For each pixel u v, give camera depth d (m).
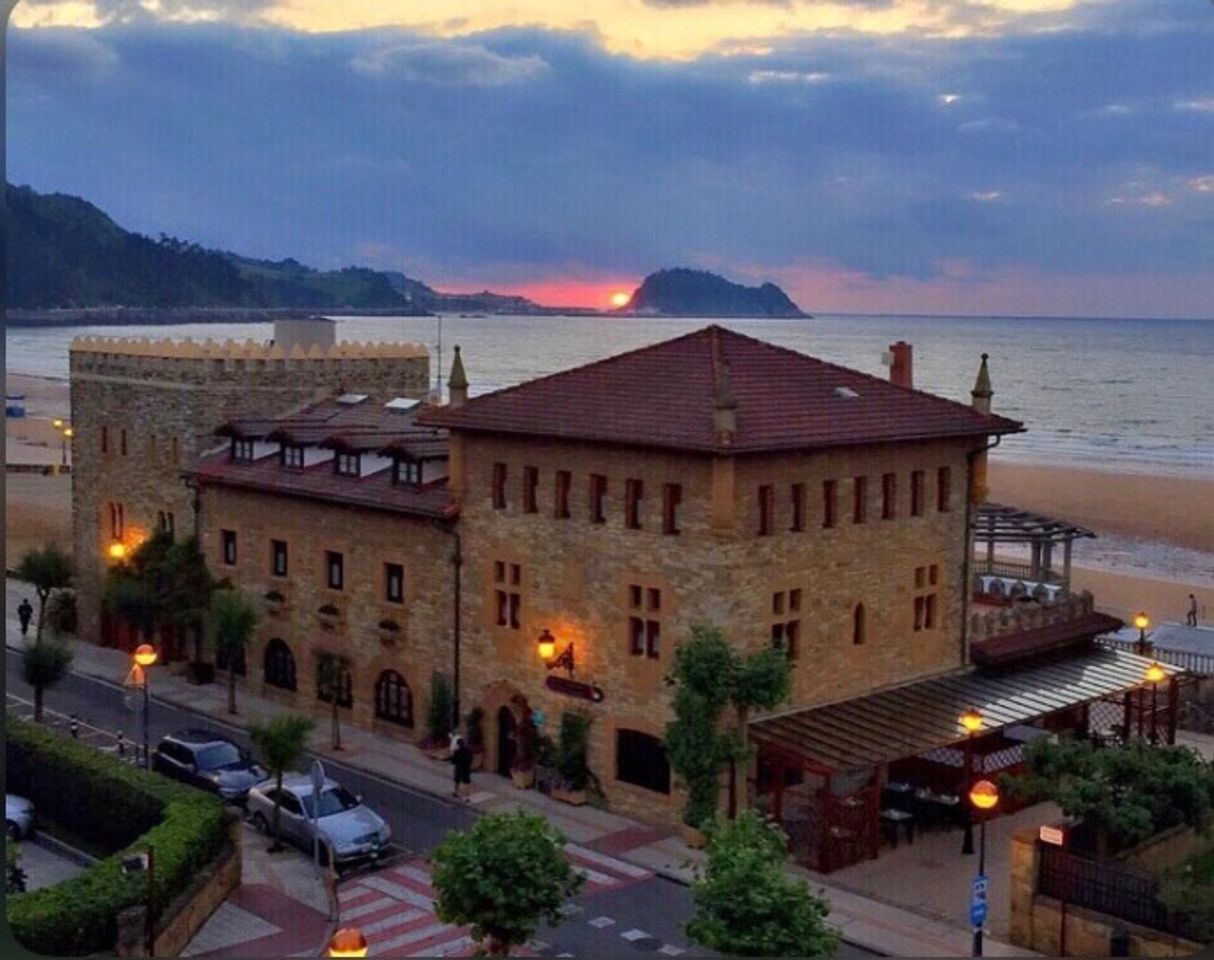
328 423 55.44
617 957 31.88
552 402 44.47
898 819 39.38
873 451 43.41
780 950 25.72
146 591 55.78
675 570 40.16
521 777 43.91
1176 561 100.69
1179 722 52.38
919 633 45.38
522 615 44.56
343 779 44.66
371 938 32.75
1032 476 145.88
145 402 59.19
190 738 44.19
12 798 39.72
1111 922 31.47
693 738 38.41
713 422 39.47
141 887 30.62
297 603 52.50
